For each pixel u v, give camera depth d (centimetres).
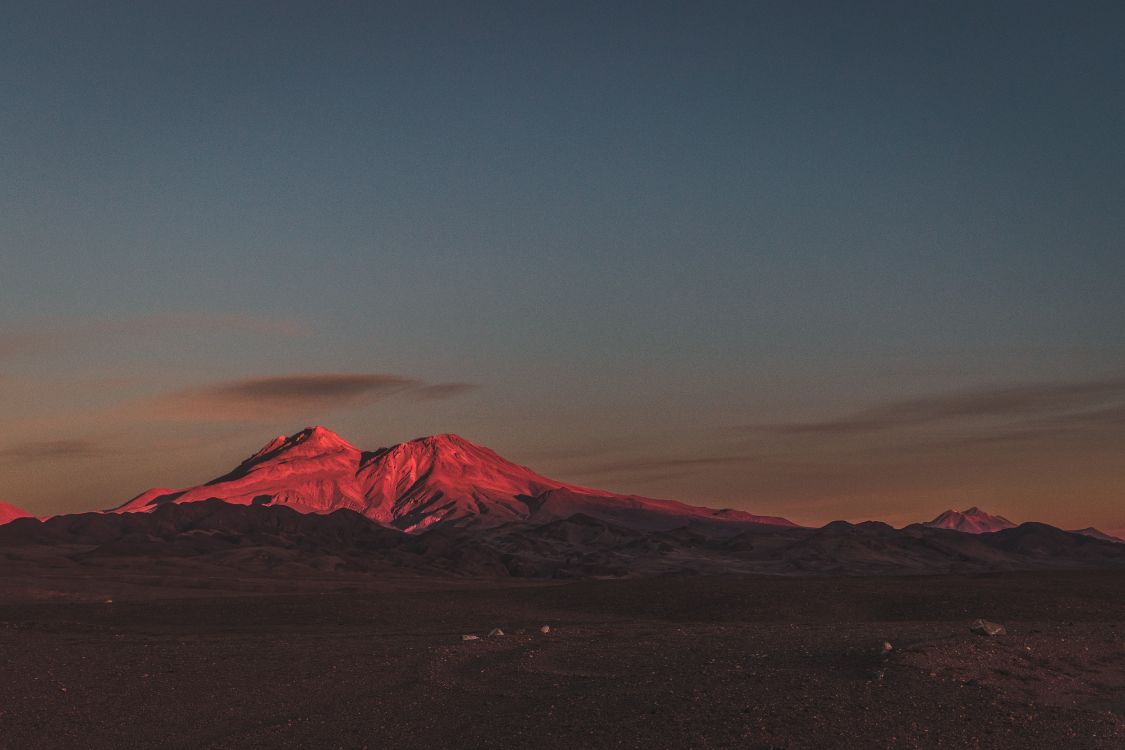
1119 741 2242
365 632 5844
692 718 2502
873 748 2214
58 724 2970
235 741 2744
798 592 7288
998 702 2512
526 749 2431
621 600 7425
